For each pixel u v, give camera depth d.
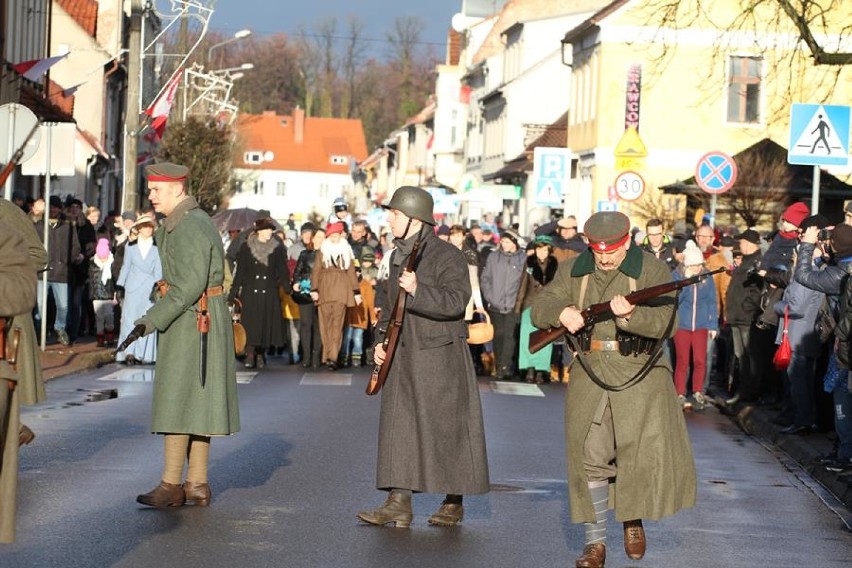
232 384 10.36
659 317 8.42
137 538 8.98
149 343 21.52
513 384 21.14
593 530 8.57
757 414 16.88
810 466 13.18
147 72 58.12
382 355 9.82
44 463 11.87
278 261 22.94
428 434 9.71
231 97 78.00
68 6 56.06
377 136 142.50
